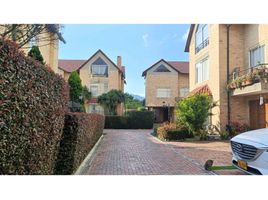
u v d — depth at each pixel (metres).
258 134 6.70
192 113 17.50
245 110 18.59
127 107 50.66
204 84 21.75
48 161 5.50
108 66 39.69
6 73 3.41
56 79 5.71
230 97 18.53
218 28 18.86
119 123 33.06
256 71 14.99
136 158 10.88
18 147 3.88
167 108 41.66
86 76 39.41
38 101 4.56
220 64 18.72
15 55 3.63
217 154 11.80
